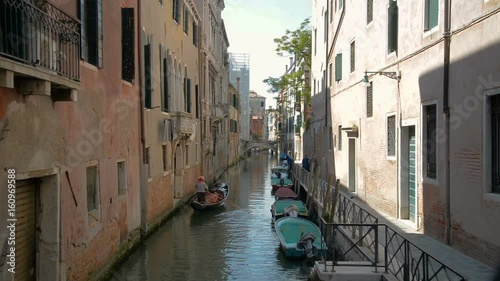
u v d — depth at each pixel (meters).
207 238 13.85
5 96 5.20
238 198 23.14
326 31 20.80
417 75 9.60
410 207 10.70
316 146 24.19
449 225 8.24
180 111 17.06
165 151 15.74
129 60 10.60
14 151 5.43
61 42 6.15
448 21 8.20
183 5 18.80
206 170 25.48
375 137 12.73
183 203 18.61
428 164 9.38
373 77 12.83
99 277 8.62
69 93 6.46
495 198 6.73
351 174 16.17
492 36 6.83
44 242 6.61
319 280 7.57
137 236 11.79
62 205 6.84
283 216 15.26
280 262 11.27
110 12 9.40
